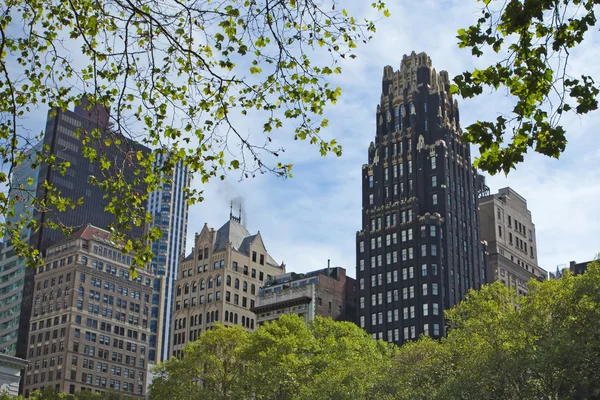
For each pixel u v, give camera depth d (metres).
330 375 91.19
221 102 23.44
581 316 78.00
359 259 171.38
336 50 23.23
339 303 174.00
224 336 111.00
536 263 199.88
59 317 199.00
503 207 191.75
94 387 195.25
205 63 22.19
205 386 109.38
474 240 173.25
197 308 191.25
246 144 22.92
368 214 174.12
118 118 23.12
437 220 163.75
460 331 89.81
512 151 21.45
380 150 178.88
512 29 20.52
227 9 22.95
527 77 21.00
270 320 172.25
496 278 178.38
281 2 20.78
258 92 24.61
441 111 180.00
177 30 23.67
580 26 20.55
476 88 21.47
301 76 24.39
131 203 26.42
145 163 26.44
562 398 73.94
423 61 183.25
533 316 81.50
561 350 71.19
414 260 161.75
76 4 25.52
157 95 25.09
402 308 159.88
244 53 23.48
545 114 21.05
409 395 86.19
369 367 91.31
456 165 175.38
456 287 161.62
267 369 93.69
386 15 23.02
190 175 27.00
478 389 77.31
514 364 74.94
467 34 21.05
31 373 197.88
